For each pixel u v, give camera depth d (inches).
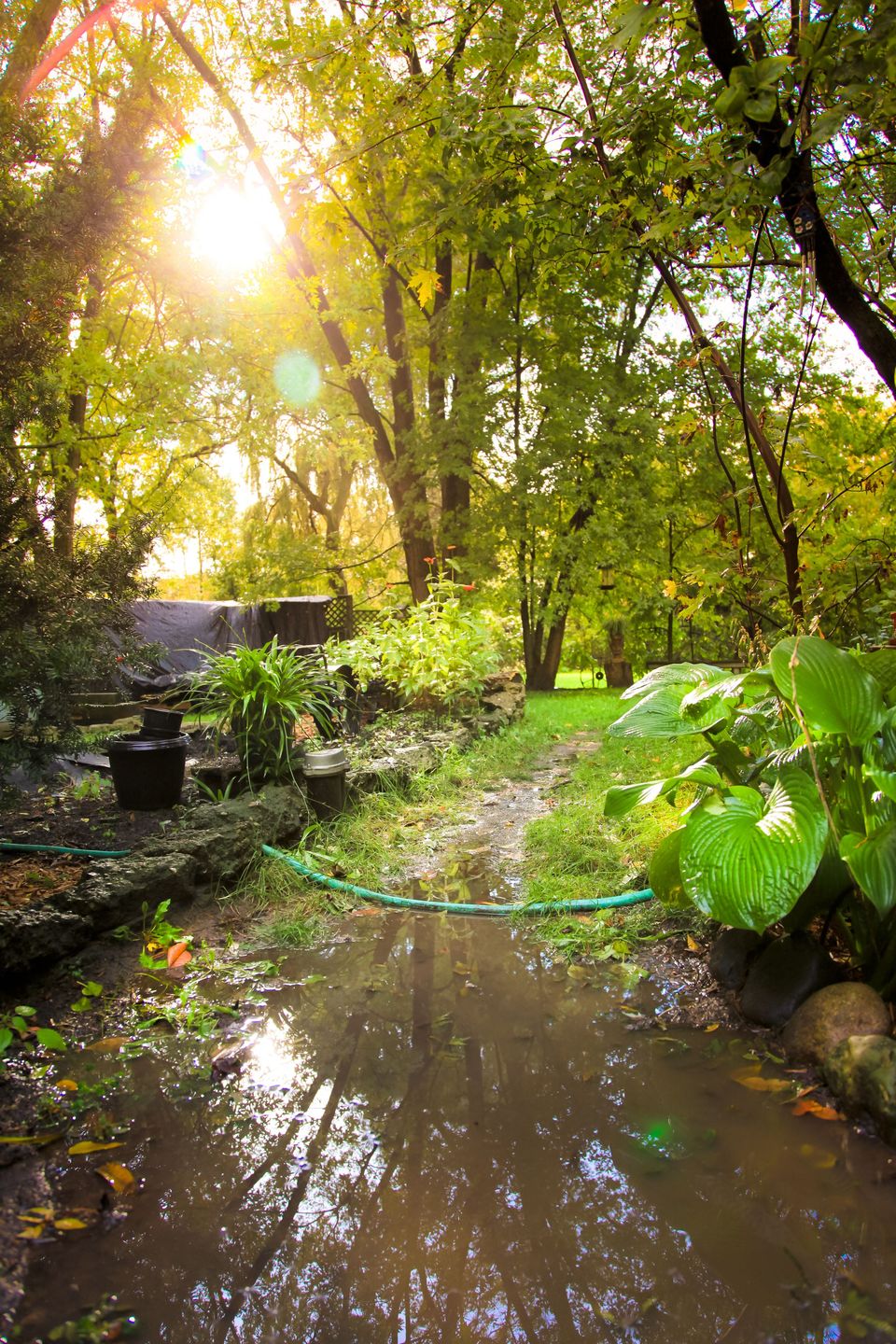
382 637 326.6
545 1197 79.9
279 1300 67.9
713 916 95.1
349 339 606.5
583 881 163.6
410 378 594.2
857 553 159.2
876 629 165.6
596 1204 78.8
